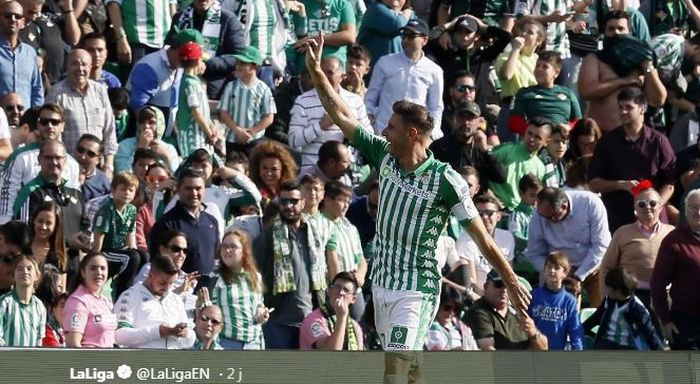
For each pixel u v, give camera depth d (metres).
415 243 26.91
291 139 43.69
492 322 35.56
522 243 40.91
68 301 32.53
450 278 38.03
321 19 49.22
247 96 44.38
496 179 42.75
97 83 42.44
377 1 49.25
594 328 37.56
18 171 37.97
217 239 36.97
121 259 35.97
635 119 42.88
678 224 39.38
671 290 36.59
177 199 37.12
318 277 36.12
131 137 43.84
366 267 38.22
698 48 50.53
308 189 36.56
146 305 33.12
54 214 34.84
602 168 43.03
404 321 26.80
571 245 40.41
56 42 45.56
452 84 48.41
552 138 43.81
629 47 47.53
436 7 51.75
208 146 43.25
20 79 42.94
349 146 43.50
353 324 34.69
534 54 49.19
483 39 49.31
